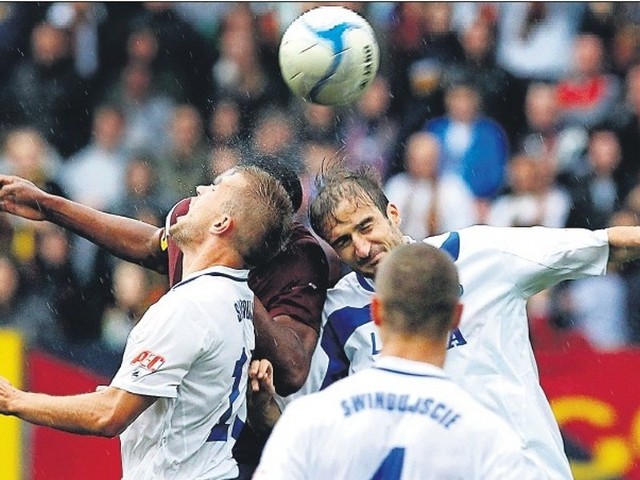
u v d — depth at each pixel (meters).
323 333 16.30
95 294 32.12
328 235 15.64
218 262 14.45
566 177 35.41
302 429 11.06
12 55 38.19
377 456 10.98
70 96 37.81
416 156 35.25
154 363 13.69
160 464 14.12
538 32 37.50
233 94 37.78
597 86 36.78
